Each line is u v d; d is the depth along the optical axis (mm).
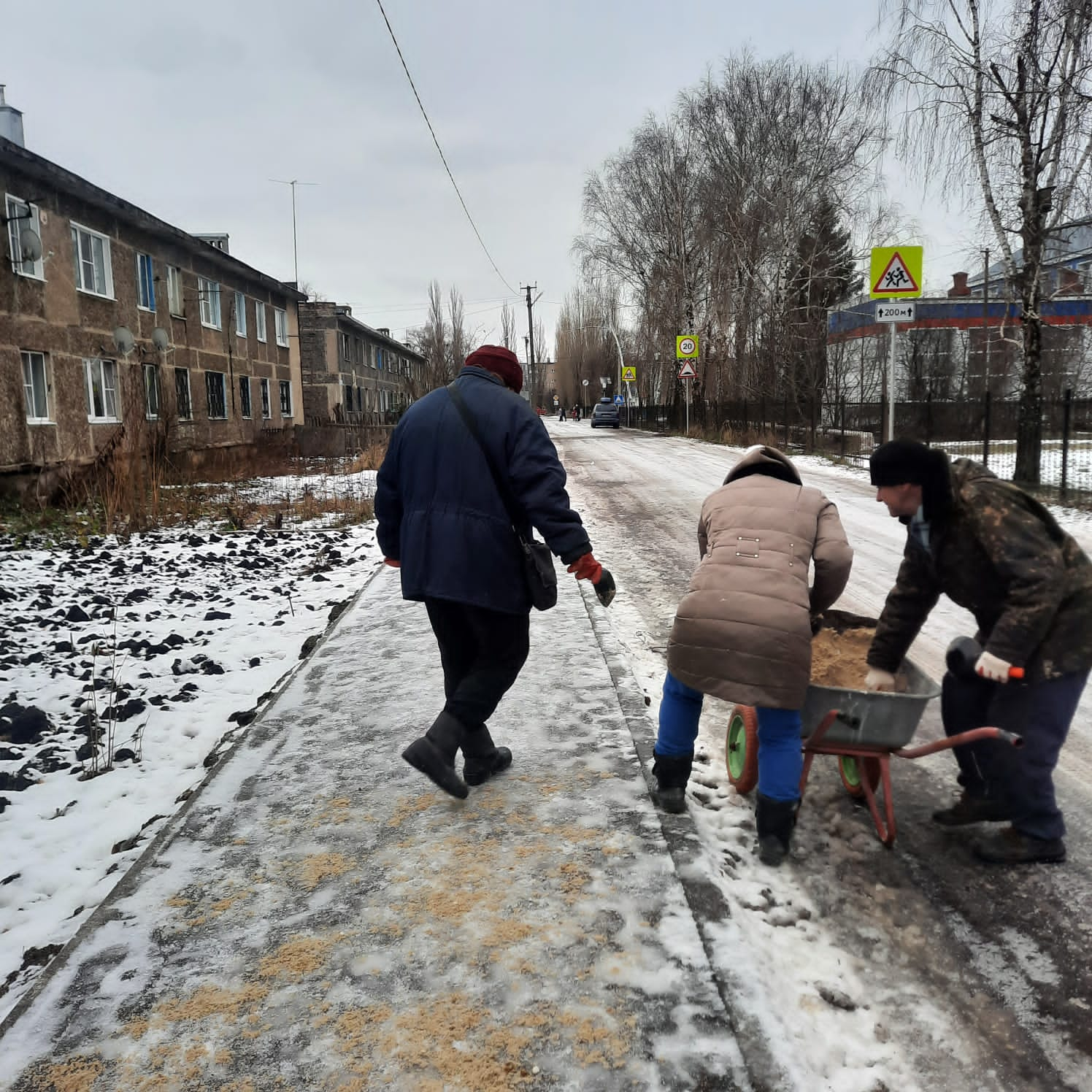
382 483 3375
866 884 3053
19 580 8656
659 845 3088
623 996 2305
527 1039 2150
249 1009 2275
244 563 9656
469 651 3352
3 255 14531
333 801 3500
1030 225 12867
